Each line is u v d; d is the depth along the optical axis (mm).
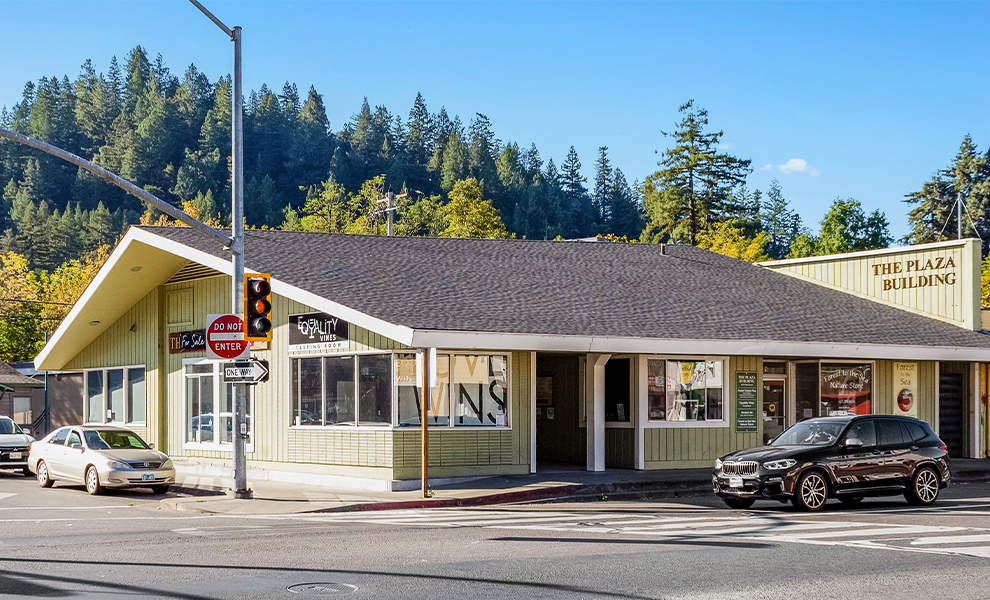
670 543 13195
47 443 25156
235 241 21047
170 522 16766
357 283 24156
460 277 26516
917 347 26828
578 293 26578
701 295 28688
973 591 9805
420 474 22469
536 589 9867
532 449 23969
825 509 18250
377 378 22875
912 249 31672
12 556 12352
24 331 67125
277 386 25562
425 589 9867
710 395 26578
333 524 16125
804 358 28062
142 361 31391
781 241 173125
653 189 105375
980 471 26281
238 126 21172
